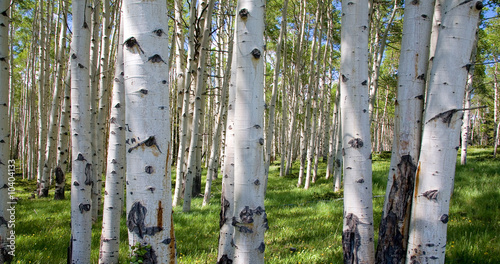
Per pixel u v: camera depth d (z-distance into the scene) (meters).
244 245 2.59
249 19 2.64
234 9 12.15
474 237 4.99
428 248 2.51
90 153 3.95
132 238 2.10
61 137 11.37
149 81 2.06
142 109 2.06
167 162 2.15
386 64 22.75
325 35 19.61
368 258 3.06
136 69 2.07
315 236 5.88
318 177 16.80
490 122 33.09
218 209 8.86
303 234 6.00
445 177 2.47
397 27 14.45
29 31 18.78
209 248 5.36
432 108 2.51
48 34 14.04
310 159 12.97
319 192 11.60
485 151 22.05
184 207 8.81
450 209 7.22
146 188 2.07
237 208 2.63
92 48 7.61
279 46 12.20
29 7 15.77
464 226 5.68
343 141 3.19
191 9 8.98
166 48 2.17
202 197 11.78
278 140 38.75
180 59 10.51
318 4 14.08
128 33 2.09
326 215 7.62
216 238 5.98
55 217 8.13
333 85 27.41
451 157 2.48
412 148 2.97
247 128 2.62
